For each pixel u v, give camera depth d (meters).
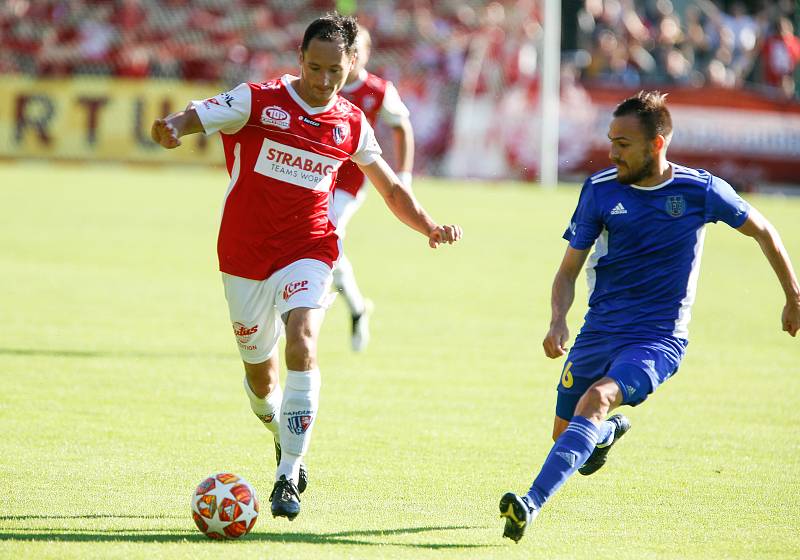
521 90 87.31
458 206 75.06
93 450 21.83
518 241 61.94
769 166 86.81
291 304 18.14
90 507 18.06
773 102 87.00
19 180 80.94
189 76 92.25
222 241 18.73
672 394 29.81
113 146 90.69
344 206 32.41
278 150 18.42
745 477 21.58
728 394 29.94
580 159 87.50
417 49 89.69
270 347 19.25
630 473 21.73
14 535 16.31
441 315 41.00
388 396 28.20
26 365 29.72
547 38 83.88
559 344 17.44
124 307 39.62
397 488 20.08
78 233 58.53
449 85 88.56
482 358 33.69
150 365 30.56
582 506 19.33
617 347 17.66
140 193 76.94
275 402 19.95
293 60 93.69
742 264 58.88
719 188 17.62
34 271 46.69
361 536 17.03
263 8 94.88
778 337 39.41
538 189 86.12
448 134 88.56
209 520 16.30
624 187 17.62
